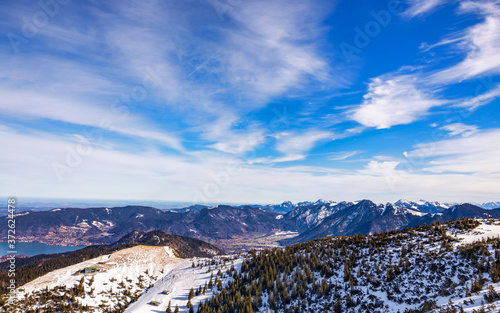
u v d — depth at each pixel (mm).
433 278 90938
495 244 96250
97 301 151500
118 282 179750
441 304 76375
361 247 134625
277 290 120875
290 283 122062
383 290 95375
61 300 143125
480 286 75000
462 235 118438
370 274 106250
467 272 86188
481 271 83688
